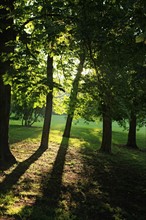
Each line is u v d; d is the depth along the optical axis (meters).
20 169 15.47
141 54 11.45
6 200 10.70
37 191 12.33
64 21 11.45
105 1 10.36
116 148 30.97
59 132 36.94
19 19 15.59
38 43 13.51
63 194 12.42
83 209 10.93
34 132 33.34
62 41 13.19
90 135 37.12
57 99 26.59
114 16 10.24
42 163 17.72
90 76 16.00
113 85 14.29
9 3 14.42
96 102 19.23
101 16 10.48
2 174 14.21
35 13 13.05
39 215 9.58
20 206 10.32
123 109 16.59
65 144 27.12
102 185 14.82
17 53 13.13
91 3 10.34
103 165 20.11
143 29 8.65
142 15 8.87
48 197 11.77
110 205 11.77
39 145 24.58
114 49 11.45
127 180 16.61
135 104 17.19
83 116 24.59
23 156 19.14
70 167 17.84
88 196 12.63
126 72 14.38
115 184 15.38
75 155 22.16
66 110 23.12
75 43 12.71
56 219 9.47
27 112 42.62
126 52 11.50
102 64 12.91
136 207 11.91
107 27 10.55
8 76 13.03
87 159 21.33
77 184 14.26
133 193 14.02
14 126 40.56
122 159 24.16
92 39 10.87
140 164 22.69
